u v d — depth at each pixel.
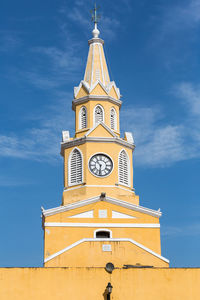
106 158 54.09
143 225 51.53
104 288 40.19
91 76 58.56
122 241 47.78
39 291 39.75
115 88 58.19
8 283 39.72
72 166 54.56
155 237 51.28
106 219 51.28
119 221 51.41
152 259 47.69
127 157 55.59
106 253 47.25
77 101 57.34
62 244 50.03
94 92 57.00
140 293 40.38
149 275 40.84
